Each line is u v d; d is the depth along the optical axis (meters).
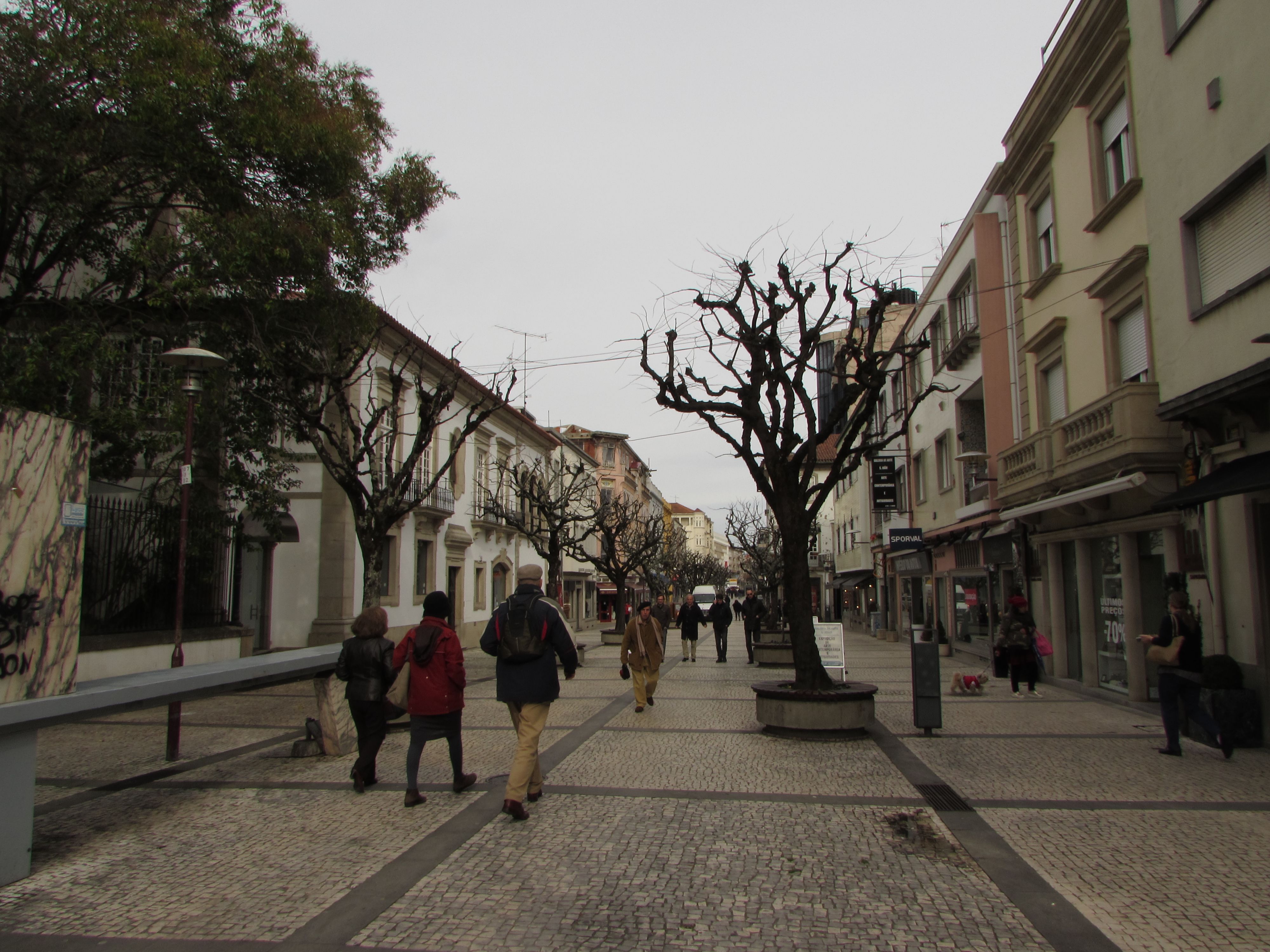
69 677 5.37
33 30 11.78
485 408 30.72
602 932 4.18
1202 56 9.66
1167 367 10.59
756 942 4.06
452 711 6.84
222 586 17.61
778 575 29.73
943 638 25.56
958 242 20.48
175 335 14.48
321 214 13.52
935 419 24.58
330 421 20.14
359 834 5.88
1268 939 4.06
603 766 8.05
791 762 8.23
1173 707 8.55
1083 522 14.20
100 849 5.67
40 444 5.22
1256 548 9.08
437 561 26.55
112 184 13.14
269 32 13.83
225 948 4.04
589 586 54.41
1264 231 8.77
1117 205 12.42
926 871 5.05
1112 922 4.28
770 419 10.70
